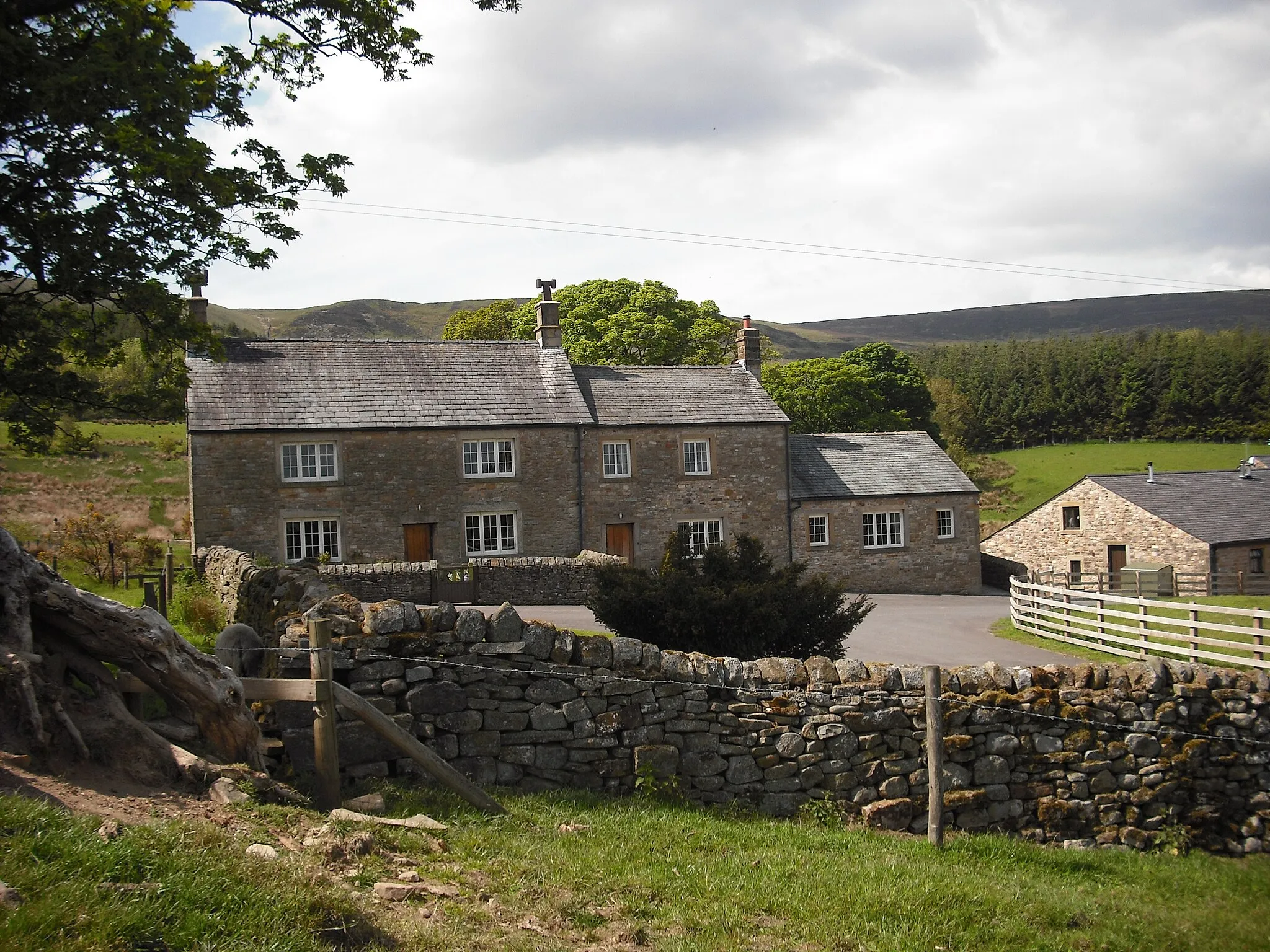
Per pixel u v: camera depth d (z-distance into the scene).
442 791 8.82
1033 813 10.91
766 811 10.12
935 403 81.94
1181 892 9.22
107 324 16.12
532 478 34.25
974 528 41.28
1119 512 41.34
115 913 4.60
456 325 67.75
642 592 14.51
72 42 13.50
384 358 34.75
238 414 31.09
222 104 14.98
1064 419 91.88
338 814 7.35
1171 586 37.09
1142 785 11.22
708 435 37.16
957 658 21.02
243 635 10.01
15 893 4.53
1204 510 40.75
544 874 7.09
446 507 33.16
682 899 7.11
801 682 10.56
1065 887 8.83
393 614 9.34
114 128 12.40
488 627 9.68
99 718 7.20
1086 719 11.26
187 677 7.59
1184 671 11.77
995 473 79.88
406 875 6.54
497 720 9.53
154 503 45.88
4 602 7.15
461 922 5.89
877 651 22.02
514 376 35.84
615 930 6.34
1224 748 11.53
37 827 5.25
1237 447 81.56
